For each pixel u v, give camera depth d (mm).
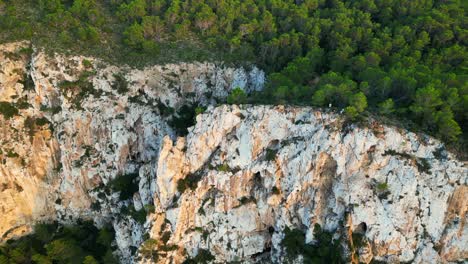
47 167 103062
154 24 111125
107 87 100000
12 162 99562
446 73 87625
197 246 87000
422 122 74375
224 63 106188
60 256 95312
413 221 71875
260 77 105625
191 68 105188
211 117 83812
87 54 102188
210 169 84625
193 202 85750
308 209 78625
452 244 70812
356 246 74562
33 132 101000
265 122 80188
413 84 78938
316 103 78500
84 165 99812
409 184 71375
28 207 104312
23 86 101188
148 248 85750
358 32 106312
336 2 128750
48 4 113375
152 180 90125
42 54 99625
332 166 76125
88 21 114062
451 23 108250
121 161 100750
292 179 78625
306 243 79000
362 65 92250
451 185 69938
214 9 123562
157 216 86812
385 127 73000
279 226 81375
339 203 76125
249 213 84000
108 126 99250
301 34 108312
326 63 101625
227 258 85812
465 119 75688
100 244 99875
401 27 108000
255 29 113938
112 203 100188
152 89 102062
